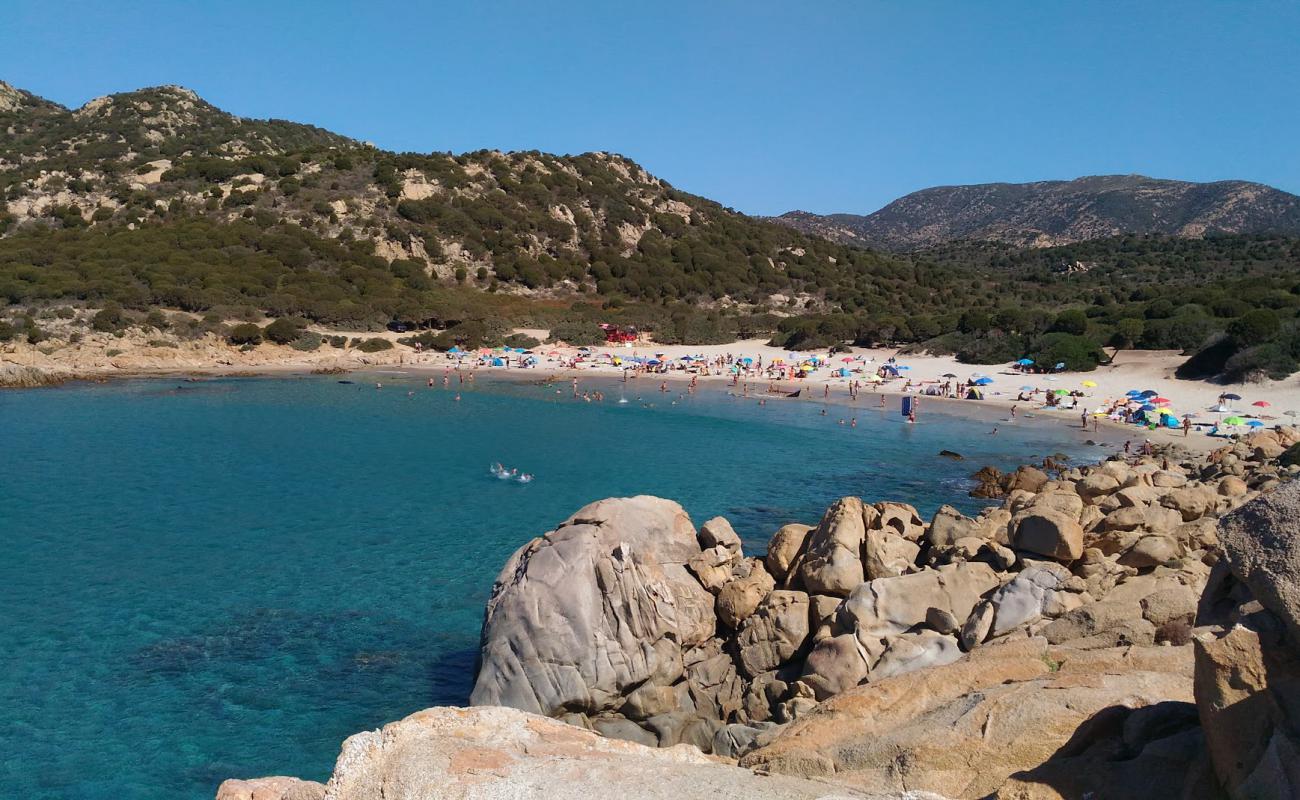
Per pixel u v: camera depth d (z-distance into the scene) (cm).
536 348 10544
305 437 5328
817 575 1855
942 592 1680
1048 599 1495
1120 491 2280
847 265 16112
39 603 2478
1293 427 4944
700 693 1806
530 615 1755
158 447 4888
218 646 2211
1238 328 6756
